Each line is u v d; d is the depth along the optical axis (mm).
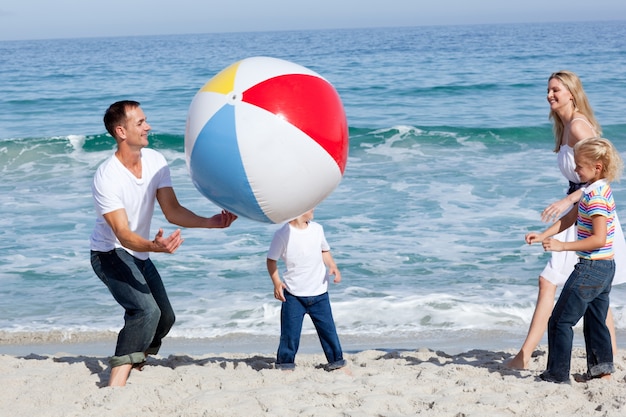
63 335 7734
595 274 4504
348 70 45312
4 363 5348
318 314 5047
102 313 8414
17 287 9258
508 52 63531
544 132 19531
